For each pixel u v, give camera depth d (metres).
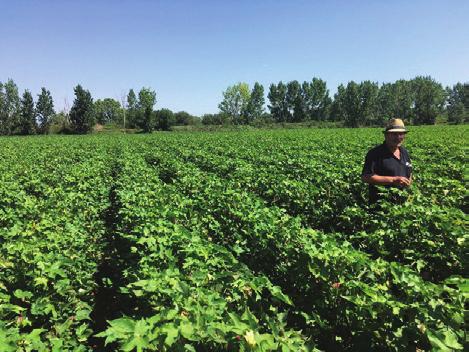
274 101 120.56
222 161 16.30
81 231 7.44
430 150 17.62
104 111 137.38
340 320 4.81
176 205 8.23
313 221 9.34
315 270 4.90
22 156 21.86
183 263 5.08
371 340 4.36
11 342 3.35
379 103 113.62
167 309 3.44
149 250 5.50
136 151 25.20
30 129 85.88
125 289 4.50
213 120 110.19
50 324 4.88
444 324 3.62
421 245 6.08
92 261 6.68
